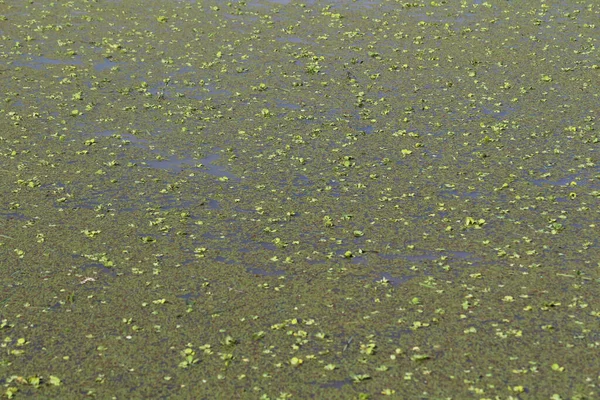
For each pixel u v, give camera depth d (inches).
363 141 639.8
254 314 436.8
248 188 572.4
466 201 550.3
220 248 500.7
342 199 556.1
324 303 445.1
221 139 646.5
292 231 518.3
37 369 397.4
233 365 397.4
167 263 485.4
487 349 404.8
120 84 754.8
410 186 571.8
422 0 986.7
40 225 526.3
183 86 749.9
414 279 465.4
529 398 370.3
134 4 981.8
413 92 732.0
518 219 527.2
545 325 422.0
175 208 547.5
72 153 623.5
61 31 891.4
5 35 876.6
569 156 611.5
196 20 925.2
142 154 622.8
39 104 710.5
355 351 405.7
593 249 491.8
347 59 809.5
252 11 952.3
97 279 470.0
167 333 422.6
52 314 438.6
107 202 555.2
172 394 379.6
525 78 759.1
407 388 379.2
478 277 465.7
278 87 744.3
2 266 481.4
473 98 717.9
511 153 617.3
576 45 839.1
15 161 609.6
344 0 988.6
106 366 398.9
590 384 378.3
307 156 616.7
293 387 382.0
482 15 933.8
